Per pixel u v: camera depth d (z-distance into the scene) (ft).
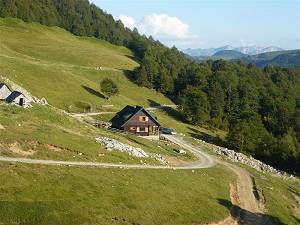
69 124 295.48
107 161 239.71
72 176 198.39
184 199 217.97
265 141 499.10
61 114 312.09
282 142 488.85
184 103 601.62
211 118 630.74
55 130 257.55
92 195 186.39
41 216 160.04
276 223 235.61
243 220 224.33
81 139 257.14
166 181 234.79
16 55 584.40
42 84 471.62
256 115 609.42
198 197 227.40
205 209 214.48
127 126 402.93
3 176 176.96
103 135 301.63
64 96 474.49
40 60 636.48
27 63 508.12
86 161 228.84
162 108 631.56
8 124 237.04
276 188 316.60
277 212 254.68
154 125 412.36
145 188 213.25
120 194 196.34
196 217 201.77
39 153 215.92
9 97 305.53
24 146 215.92
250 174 336.70
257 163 413.80
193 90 639.35
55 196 175.52
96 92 548.31
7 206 158.10
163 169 258.98
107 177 211.00
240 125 504.43
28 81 455.63
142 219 181.88
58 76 516.73
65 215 165.37
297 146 495.82
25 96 301.02
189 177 260.42
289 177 399.85
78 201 177.58
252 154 484.33
